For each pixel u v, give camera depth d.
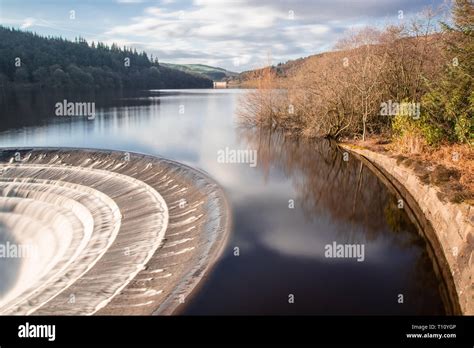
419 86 38.94
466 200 17.20
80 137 51.72
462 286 13.71
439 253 17.55
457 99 25.09
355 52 47.00
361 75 44.34
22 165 41.31
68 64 135.12
